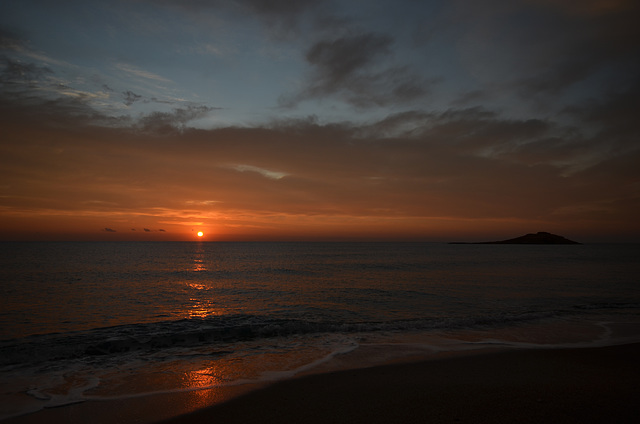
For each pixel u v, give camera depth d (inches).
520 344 355.6
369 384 242.1
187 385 242.4
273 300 712.4
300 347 346.0
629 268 1596.9
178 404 210.2
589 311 549.6
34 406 207.6
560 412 191.8
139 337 365.7
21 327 460.4
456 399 212.8
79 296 743.7
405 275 1263.5
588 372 265.6
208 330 390.3
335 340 374.6
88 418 192.1
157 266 1728.6
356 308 617.3
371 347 344.5
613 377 253.0
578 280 1072.2
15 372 273.3
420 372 268.4
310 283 1026.7
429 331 415.2
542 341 367.9
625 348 338.6
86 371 275.4
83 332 429.4
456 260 2361.0
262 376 260.7
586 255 3334.2
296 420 186.1
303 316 545.6
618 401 207.3
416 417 187.6
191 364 292.4
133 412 199.6
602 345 352.5
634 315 517.3
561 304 650.2
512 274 1283.2
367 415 190.9
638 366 280.2
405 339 376.5
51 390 234.1
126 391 231.6
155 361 301.9
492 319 474.0
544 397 214.2
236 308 622.8
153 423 186.1
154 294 792.9
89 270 1435.8
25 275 1198.3
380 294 789.9
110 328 447.5
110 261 2075.5
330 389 233.3
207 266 1782.7
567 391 224.7
